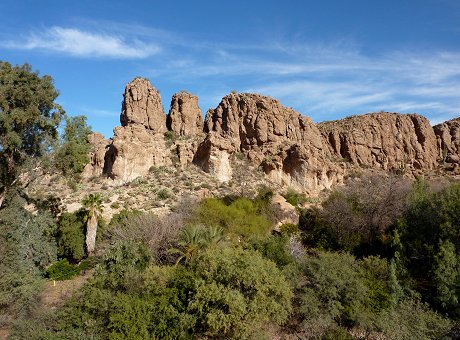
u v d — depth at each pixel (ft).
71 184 123.75
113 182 195.83
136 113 226.17
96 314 67.21
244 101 232.12
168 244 107.65
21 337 64.39
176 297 68.95
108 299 68.28
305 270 84.33
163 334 63.62
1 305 78.43
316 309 73.72
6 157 103.86
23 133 103.35
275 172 203.41
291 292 73.41
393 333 66.54
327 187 208.95
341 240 134.10
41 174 116.16
